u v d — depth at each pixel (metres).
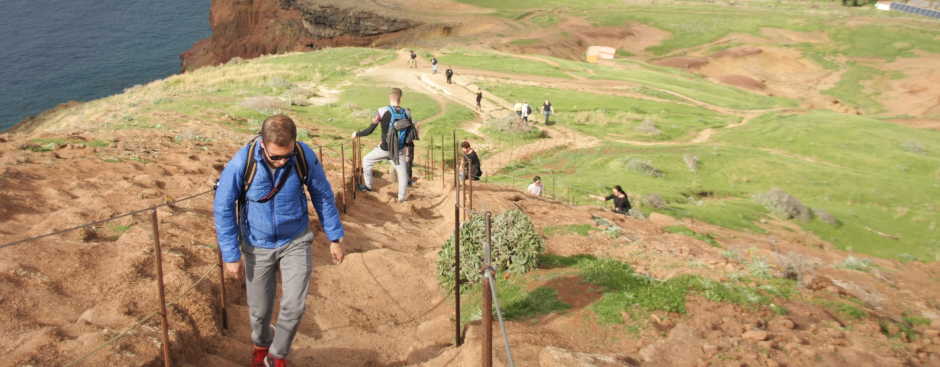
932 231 21.25
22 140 10.52
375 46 100.00
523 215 6.70
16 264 4.47
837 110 66.44
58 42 123.19
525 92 48.25
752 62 81.69
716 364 3.89
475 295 5.83
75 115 34.53
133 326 3.82
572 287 5.49
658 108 45.62
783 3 117.06
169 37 129.62
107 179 7.82
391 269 6.48
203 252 5.48
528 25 97.38
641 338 4.36
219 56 116.06
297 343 4.61
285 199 3.40
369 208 9.59
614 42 91.06
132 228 5.75
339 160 14.89
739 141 36.09
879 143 34.97
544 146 32.44
